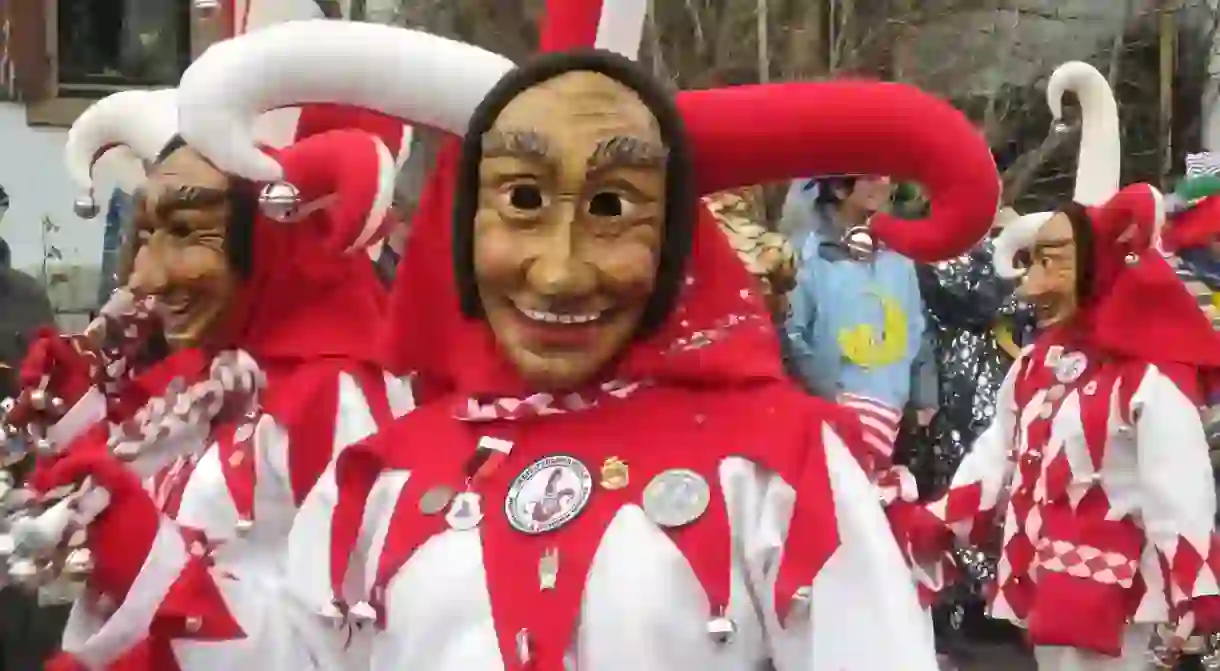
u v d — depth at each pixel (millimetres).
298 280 2172
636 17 1606
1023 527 2953
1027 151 4988
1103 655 2850
